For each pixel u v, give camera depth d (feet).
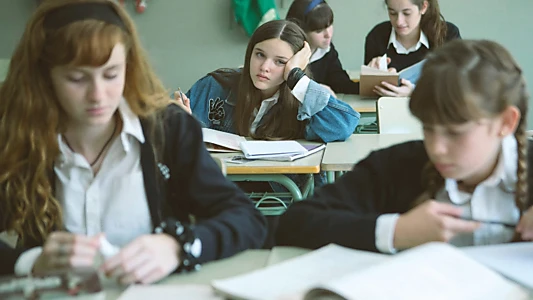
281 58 8.23
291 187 7.04
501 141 3.59
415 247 3.25
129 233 4.05
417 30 13.01
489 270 2.90
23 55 3.77
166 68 16.96
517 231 3.53
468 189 3.81
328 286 2.61
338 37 16.26
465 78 3.22
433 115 3.27
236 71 8.84
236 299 2.95
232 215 3.85
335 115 8.09
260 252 3.79
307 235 3.79
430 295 2.63
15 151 3.96
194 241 3.46
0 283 3.01
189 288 3.12
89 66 3.47
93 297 2.95
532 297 2.83
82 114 3.62
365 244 3.58
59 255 3.15
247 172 6.84
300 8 12.73
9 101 3.92
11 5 16.69
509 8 15.60
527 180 3.67
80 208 4.03
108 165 4.04
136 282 3.18
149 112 4.07
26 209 4.01
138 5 16.51
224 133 8.20
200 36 16.72
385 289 2.63
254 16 16.07
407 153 4.18
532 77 15.80
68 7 3.60
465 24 15.87
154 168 4.05
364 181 4.19
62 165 4.02
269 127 8.38
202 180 4.06
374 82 11.50
